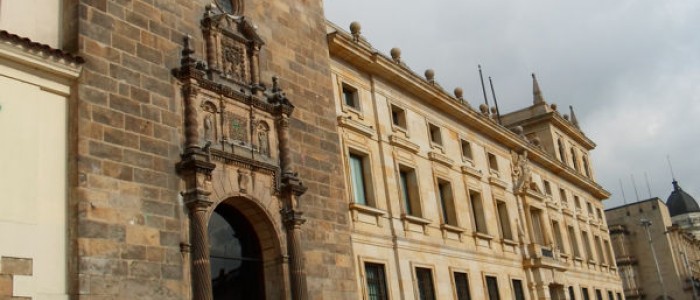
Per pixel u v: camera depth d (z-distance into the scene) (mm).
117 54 17188
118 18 17531
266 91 21922
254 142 20656
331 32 27984
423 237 30562
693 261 101750
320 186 22969
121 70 17156
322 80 25234
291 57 23906
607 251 59781
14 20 15797
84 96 16031
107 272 15258
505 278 36844
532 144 47250
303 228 21453
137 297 15773
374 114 30375
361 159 29109
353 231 26000
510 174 42656
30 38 16000
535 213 45156
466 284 33094
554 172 51375
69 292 14641
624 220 91062
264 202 20359
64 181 15438
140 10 18266
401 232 29156
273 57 22969
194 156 18000
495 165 41031
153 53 18250
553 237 46375
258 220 20656
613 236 88500
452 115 37375
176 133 18219
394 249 28297
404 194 31406
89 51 16484
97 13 17016
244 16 22156
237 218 20953
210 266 18969
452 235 33188
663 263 87438
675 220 122750
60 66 15711
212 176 18656
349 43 28734
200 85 19297
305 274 20641
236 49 21375
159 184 17250
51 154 15375
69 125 15891
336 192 23688
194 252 17406
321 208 22625
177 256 17109
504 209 40281
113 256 15500
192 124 18531
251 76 21578
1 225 14031
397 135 31469
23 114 15094
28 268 14219
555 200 49688
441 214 32875
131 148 16781
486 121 39906
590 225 56531
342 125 27391
